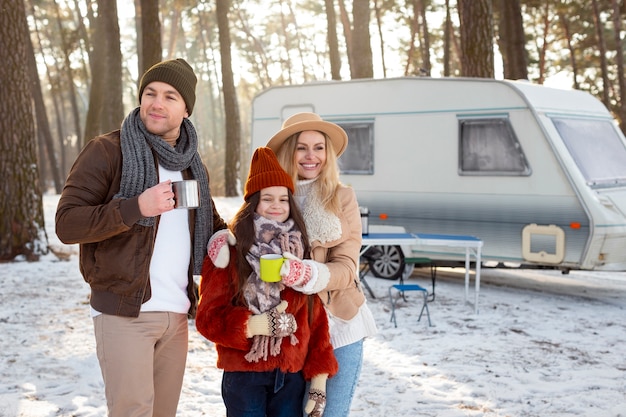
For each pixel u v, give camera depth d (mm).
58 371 5117
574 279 9703
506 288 8906
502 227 8336
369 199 9383
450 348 5992
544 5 27938
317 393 2730
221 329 2625
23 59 9992
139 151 2684
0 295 7727
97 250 2648
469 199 8594
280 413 2771
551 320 7062
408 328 6723
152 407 2736
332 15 18688
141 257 2645
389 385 5000
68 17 36844
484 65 11031
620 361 5613
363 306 3000
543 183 8008
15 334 6125
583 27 28547
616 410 4492
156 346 2826
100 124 19703
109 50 15508
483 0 11008
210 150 47625
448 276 9891
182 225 2818
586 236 7691
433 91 8844
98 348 2699
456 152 8680
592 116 8750
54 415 4242
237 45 44250
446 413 4441
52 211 18188
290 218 2844
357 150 9508
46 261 10102
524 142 8148
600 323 6945
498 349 5957
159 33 10500
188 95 2791
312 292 2697
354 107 9492
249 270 2689
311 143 3010
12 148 10016
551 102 8383
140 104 2777
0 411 4266
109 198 2674
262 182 2768
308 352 2771
